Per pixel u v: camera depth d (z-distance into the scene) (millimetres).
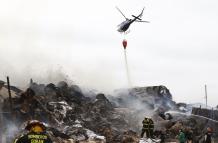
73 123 32969
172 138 33781
